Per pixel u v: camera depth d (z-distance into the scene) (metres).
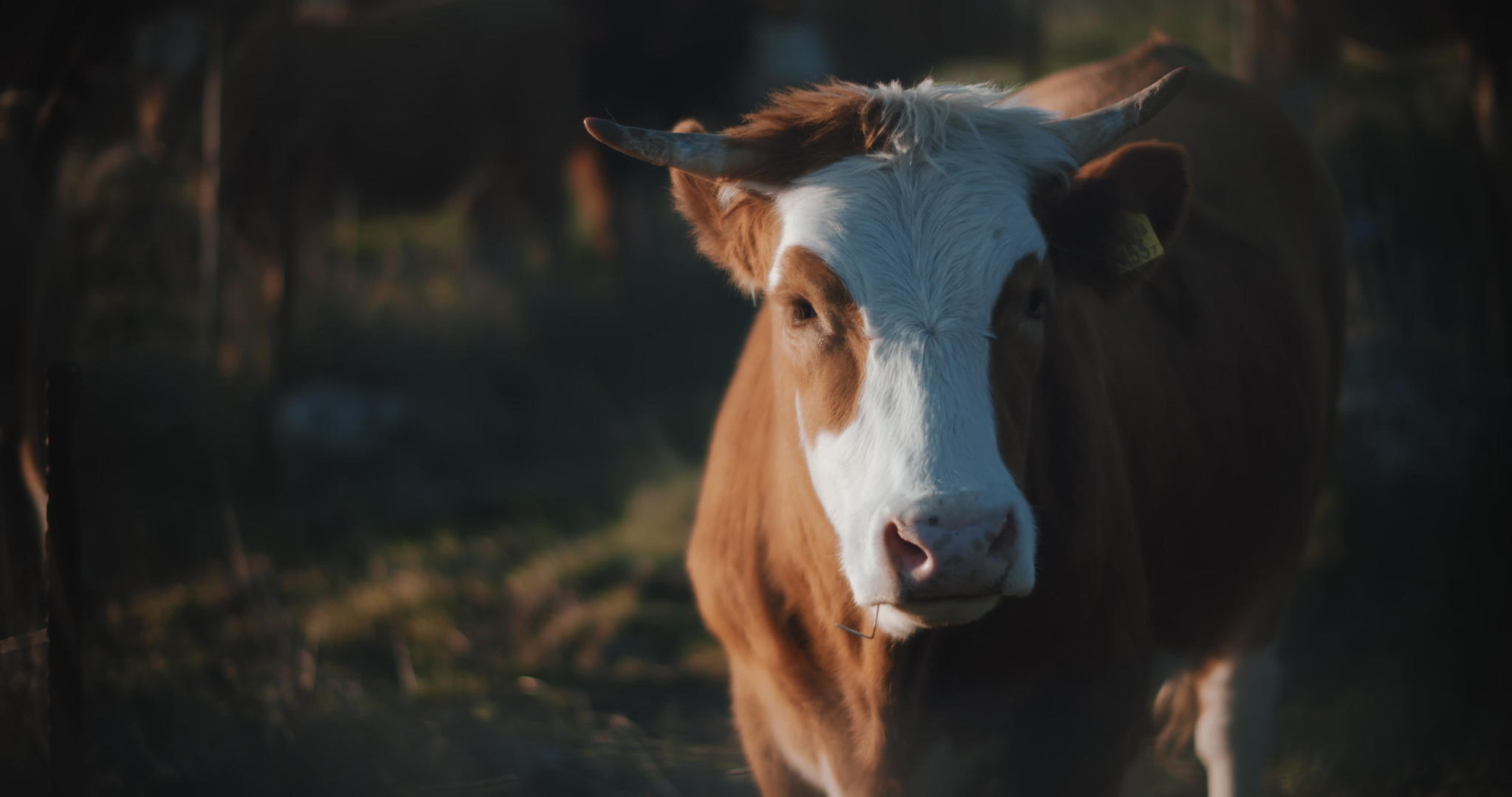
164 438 8.83
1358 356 7.60
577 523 8.52
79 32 5.47
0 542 5.20
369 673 6.49
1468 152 8.32
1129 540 3.79
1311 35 9.69
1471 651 5.66
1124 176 3.53
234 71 9.84
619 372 11.09
